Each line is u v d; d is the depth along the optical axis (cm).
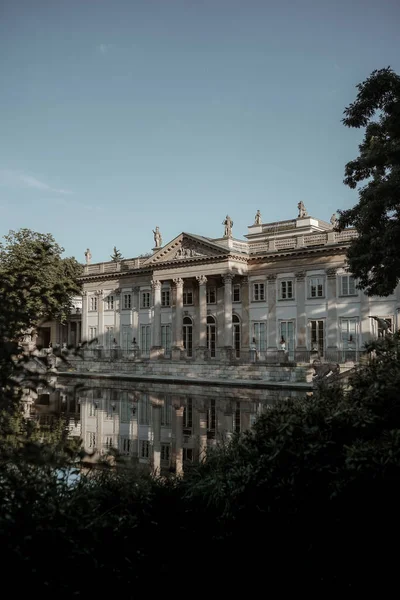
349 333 5772
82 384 788
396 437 818
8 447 781
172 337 7169
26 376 724
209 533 1027
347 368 5162
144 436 2662
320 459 895
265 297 6425
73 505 815
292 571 933
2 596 663
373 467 802
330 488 869
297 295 6166
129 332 7762
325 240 6000
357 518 844
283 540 941
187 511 1065
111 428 2931
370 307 5650
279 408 1070
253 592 941
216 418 3278
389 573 836
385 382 935
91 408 3834
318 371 4547
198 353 6412
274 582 941
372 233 3472
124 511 1005
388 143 3278
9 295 767
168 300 7319
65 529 741
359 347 5684
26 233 7894
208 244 6481
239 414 3438
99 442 2481
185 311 7138
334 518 866
